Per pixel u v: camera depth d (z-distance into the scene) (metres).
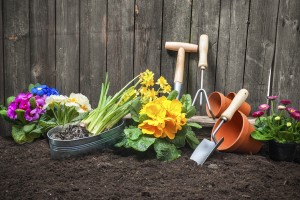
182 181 1.59
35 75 2.10
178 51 2.01
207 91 2.11
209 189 1.54
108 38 2.08
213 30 2.06
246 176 1.64
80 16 2.06
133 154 1.79
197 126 1.88
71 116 1.88
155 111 1.76
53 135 1.77
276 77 2.07
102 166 1.67
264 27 2.05
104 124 1.79
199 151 1.77
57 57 2.09
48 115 1.94
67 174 1.62
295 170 1.72
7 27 2.06
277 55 2.06
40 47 2.08
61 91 2.11
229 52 2.07
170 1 2.04
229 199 1.48
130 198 1.47
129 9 2.05
